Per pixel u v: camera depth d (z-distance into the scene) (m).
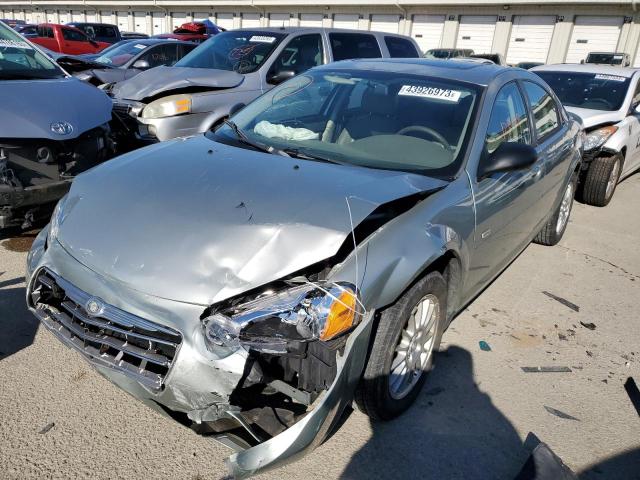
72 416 2.50
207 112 5.69
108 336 2.12
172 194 2.39
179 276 2.04
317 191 2.37
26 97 4.18
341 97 3.41
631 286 4.41
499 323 3.66
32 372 2.76
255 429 2.00
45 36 19.50
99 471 2.22
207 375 1.93
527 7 24.66
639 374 3.20
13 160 3.87
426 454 2.46
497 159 2.88
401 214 2.46
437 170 2.84
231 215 2.22
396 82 3.42
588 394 2.97
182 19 35.62
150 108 5.48
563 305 4.00
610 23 23.08
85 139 4.36
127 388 2.11
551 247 5.18
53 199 4.02
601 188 6.50
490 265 3.35
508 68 3.81
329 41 7.06
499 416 2.74
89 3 40.00
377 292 2.14
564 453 2.54
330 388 1.97
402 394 2.61
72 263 2.23
